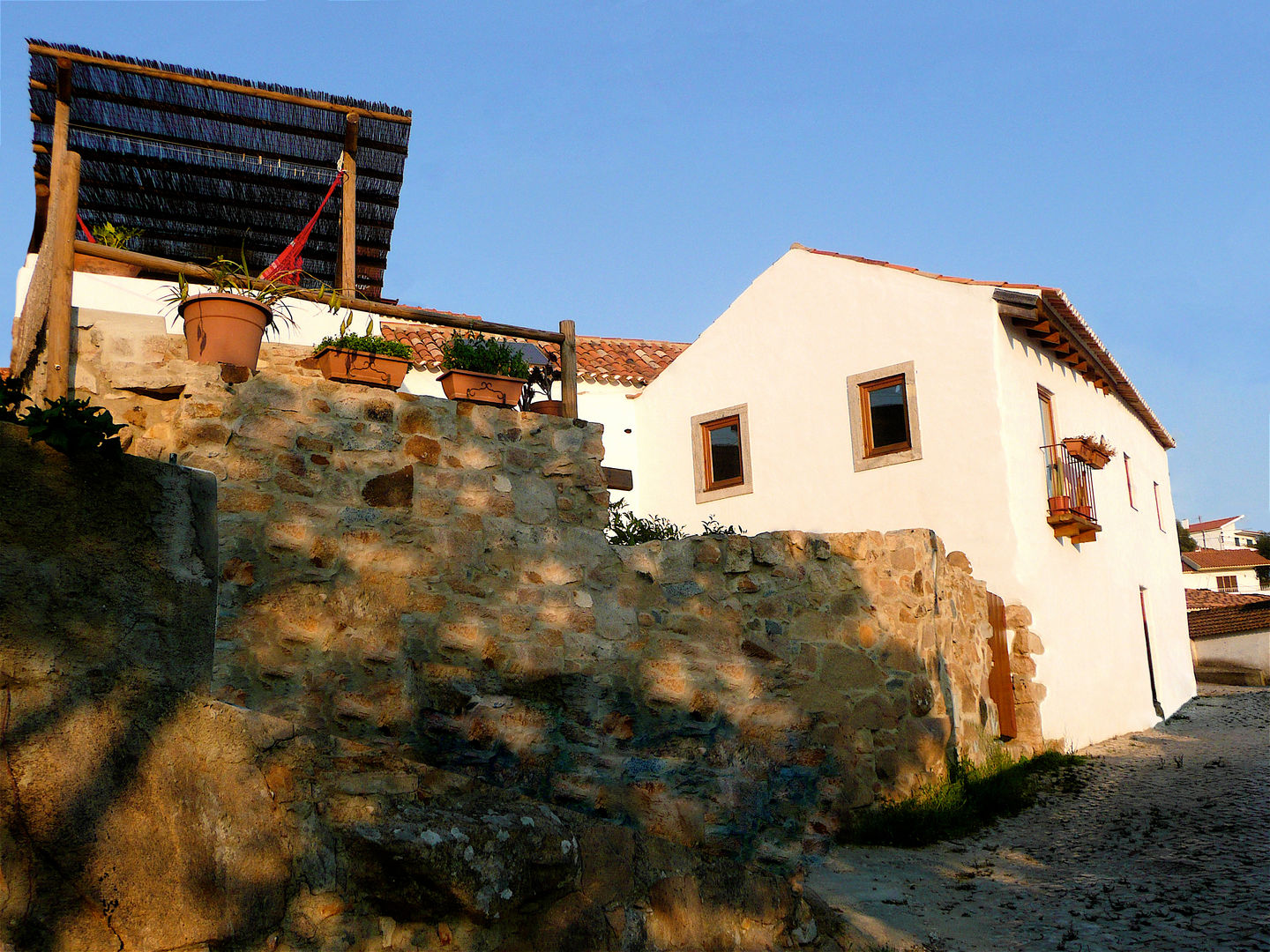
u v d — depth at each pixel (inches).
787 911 200.8
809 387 529.0
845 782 293.9
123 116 350.0
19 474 121.3
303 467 230.4
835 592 310.7
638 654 271.0
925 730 314.2
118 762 124.6
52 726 119.3
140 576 131.2
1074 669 470.6
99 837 120.7
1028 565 448.5
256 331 237.9
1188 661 738.8
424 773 161.9
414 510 242.7
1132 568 595.8
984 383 463.5
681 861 188.2
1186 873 251.1
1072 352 525.7
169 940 124.6
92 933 118.3
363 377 247.8
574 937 166.1
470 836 153.6
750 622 292.8
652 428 592.4
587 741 249.1
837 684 303.4
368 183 396.5
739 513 545.6
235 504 219.8
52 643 121.2
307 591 223.1
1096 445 517.3
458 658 239.8
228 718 138.7
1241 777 363.9
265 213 409.7
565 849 166.1
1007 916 224.8
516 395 272.7
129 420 221.5
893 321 500.1
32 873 114.9
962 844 286.0
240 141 366.9
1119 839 286.7
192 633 136.2
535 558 259.0
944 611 342.3
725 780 255.9
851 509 501.4
